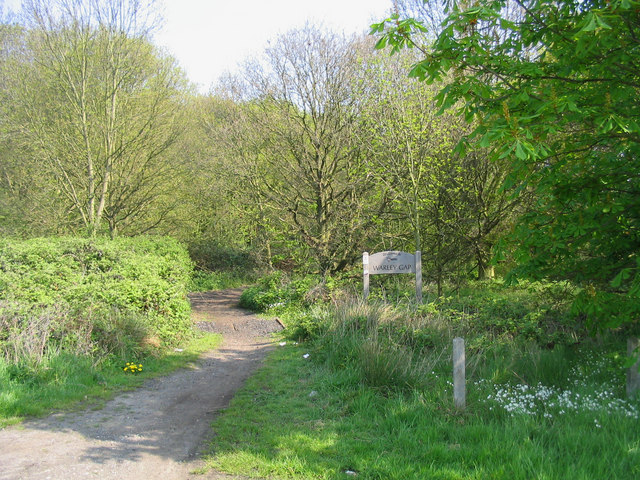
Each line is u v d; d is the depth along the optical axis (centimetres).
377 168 1353
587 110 403
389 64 1315
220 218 2455
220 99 2152
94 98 1756
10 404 520
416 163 1257
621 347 632
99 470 395
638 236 466
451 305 934
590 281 489
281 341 995
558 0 434
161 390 651
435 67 423
